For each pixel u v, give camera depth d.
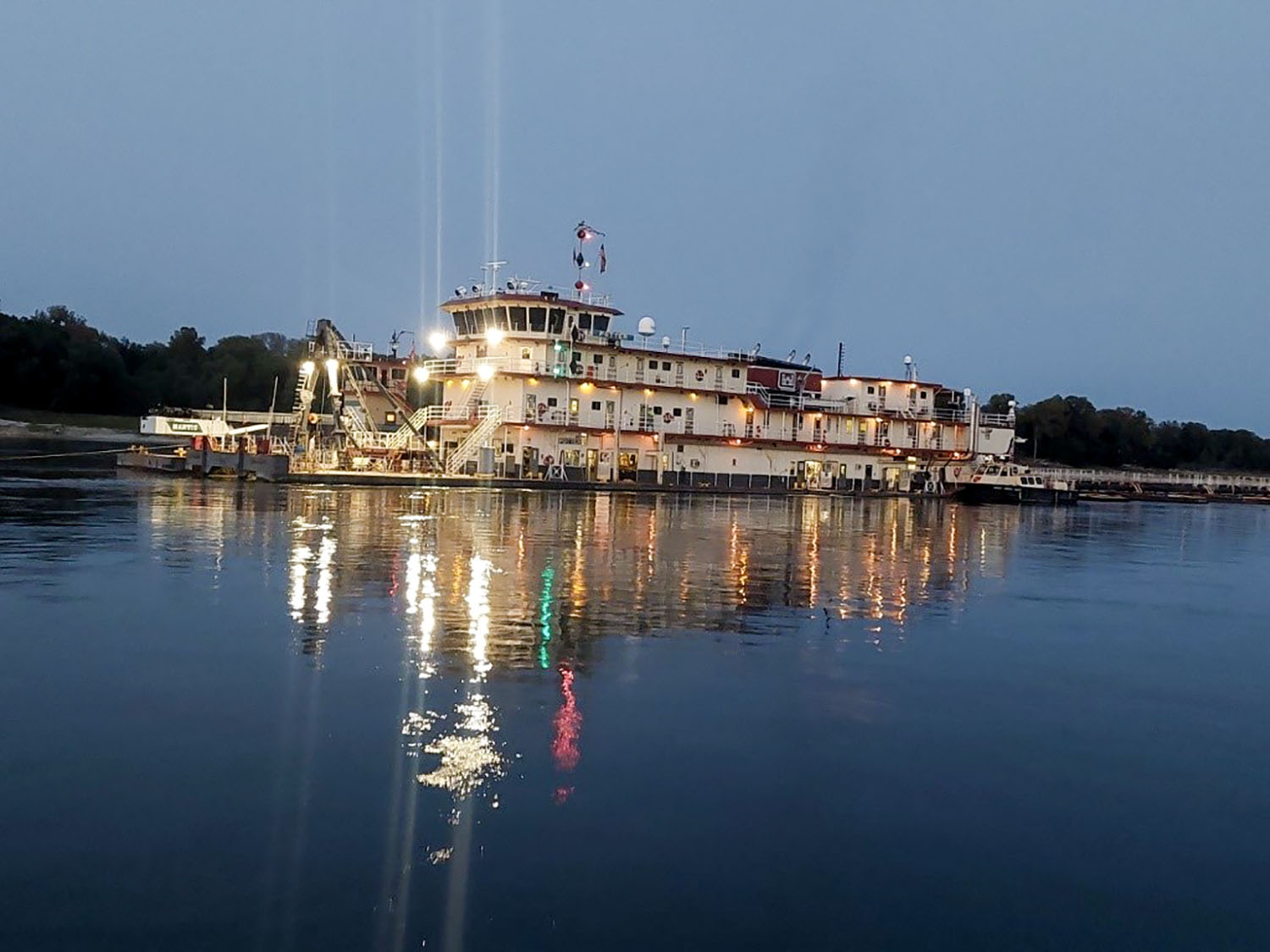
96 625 18.00
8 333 128.38
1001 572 34.66
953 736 13.99
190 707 13.41
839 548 39.72
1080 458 183.38
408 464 71.44
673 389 80.81
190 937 7.88
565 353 74.75
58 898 8.40
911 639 20.84
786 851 9.94
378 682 14.95
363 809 10.30
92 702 13.52
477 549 31.89
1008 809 11.41
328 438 73.19
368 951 7.80
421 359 84.94
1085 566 38.59
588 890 8.92
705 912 8.68
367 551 29.94
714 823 10.49
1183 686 17.92
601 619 20.89
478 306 75.94
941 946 8.37
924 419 96.19
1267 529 75.25
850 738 13.59
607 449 78.50
